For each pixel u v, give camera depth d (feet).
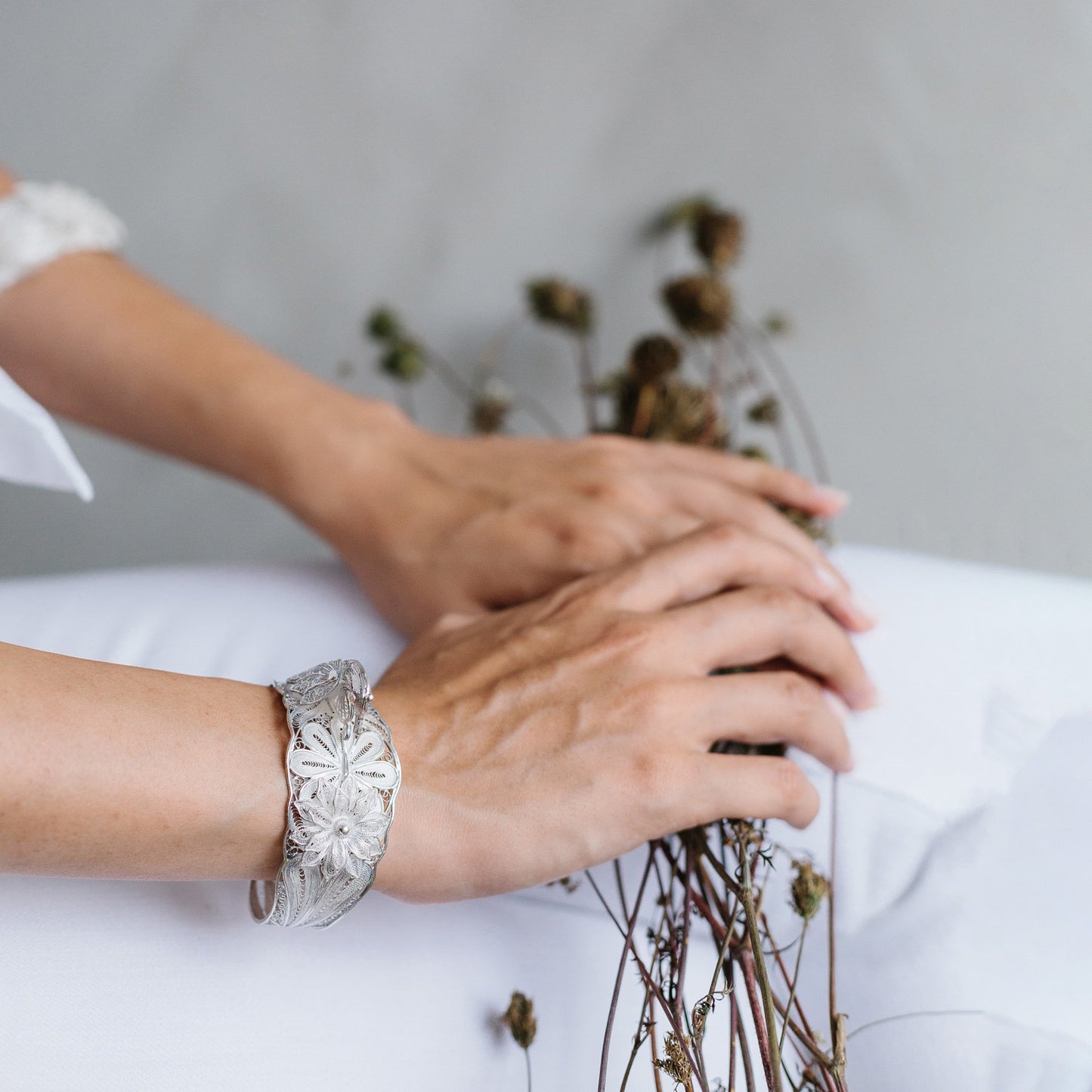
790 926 2.10
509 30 3.43
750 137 3.58
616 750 2.01
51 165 3.61
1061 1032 1.97
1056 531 3.90
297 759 1.92
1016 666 2.18
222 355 2.56
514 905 2.07
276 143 3.58
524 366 3.93
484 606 2.37
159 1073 1.94
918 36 3.37
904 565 2.33
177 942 1.99
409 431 2.51
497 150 3.60
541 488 2.39
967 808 2.09
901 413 3.86
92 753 1.87
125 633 2.28
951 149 3.51
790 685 2.09
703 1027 1.89
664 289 3.19
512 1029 1.98
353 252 3.75
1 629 2.28
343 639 2.33
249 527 4.14
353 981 2.00
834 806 2.12
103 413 2.60
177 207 3.67
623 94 3.53
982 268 3.64
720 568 2.20
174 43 3.43
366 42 3.44
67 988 1.95
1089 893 2.02
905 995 2.02
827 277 3.72
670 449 2.47
